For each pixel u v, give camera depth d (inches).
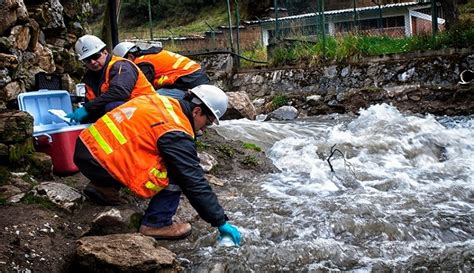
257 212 190.4
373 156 265.9
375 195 204.2
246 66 500.4
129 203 185.3
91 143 162.6
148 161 157.2
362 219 176.6
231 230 159.9
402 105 415.8
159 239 169.6
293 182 231.0
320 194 212.5
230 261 151.0
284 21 552.4
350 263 149.7
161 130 156.1
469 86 404.2
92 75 204.8
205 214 156.4
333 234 169.8
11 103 221.3
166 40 720.3
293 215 186.7
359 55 451.8
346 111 429.4
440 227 171.8
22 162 190.5
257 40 681.6
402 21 770.2
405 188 215.8
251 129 325.4
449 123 372.8
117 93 194.2
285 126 349.7
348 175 233.3
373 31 640.4
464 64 417.7
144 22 1291.8
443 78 420.2
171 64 250.1
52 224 161.9
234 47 576.7
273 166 257.6
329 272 144.9
